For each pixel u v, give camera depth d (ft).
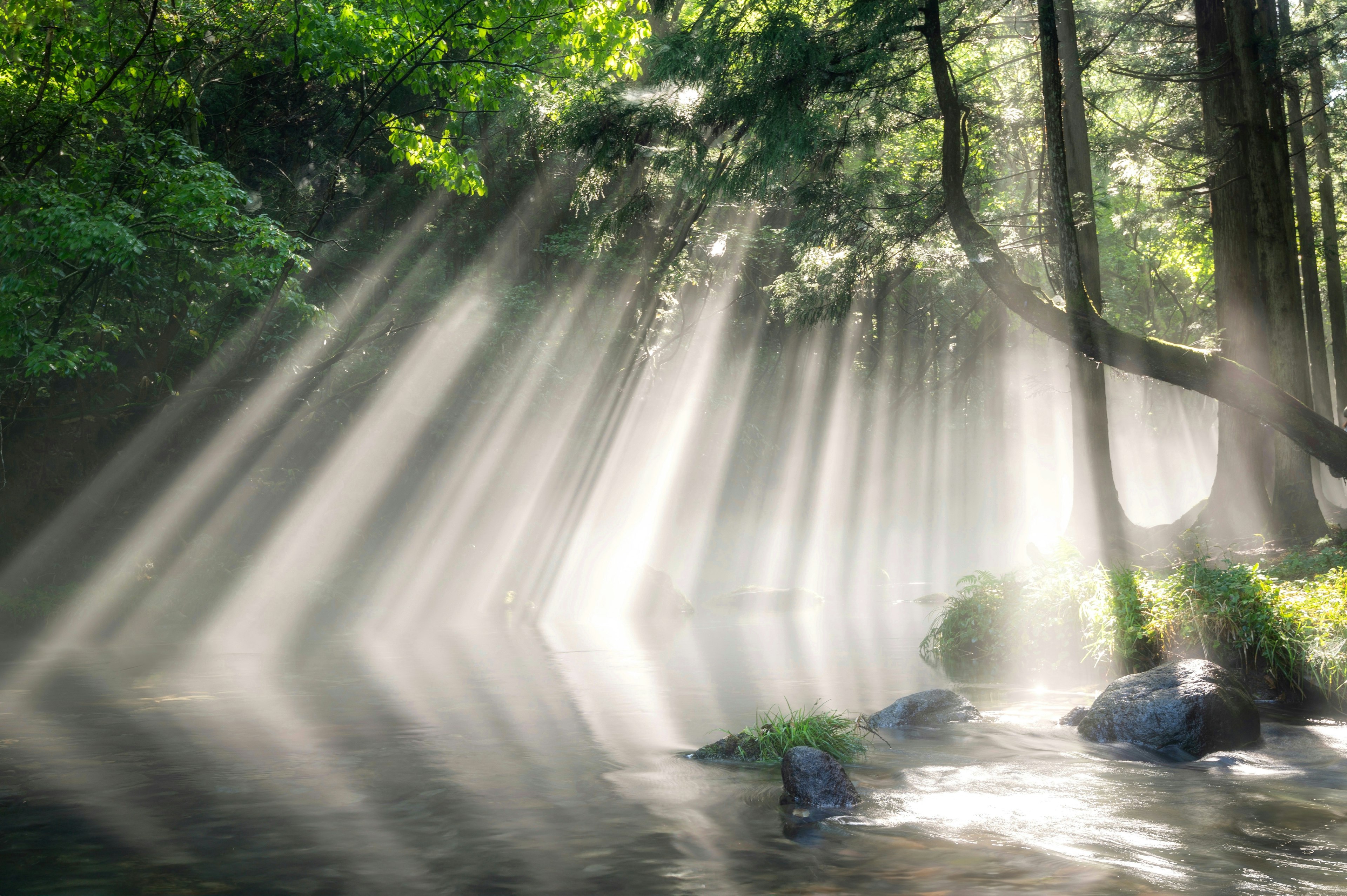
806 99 54.29
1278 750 25.46
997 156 86.48
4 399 64.95
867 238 60.03
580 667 43.24
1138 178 71.61
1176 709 25.89
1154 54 72.38
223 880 16.24
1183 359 45.03
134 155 54.60
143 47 57.88
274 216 79.05
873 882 15.93
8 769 23.85
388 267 86.43
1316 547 52.37
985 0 62.69
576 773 23.38
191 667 43.91
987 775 23.16
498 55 64.18
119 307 64.59
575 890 15.70
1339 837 18.25
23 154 57.47
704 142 65.31
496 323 80.64
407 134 66.59
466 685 37.70
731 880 16.10
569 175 92.12
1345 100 80.94
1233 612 34.63
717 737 27.58
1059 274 66.85
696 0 76.59
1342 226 101.91
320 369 71.87
